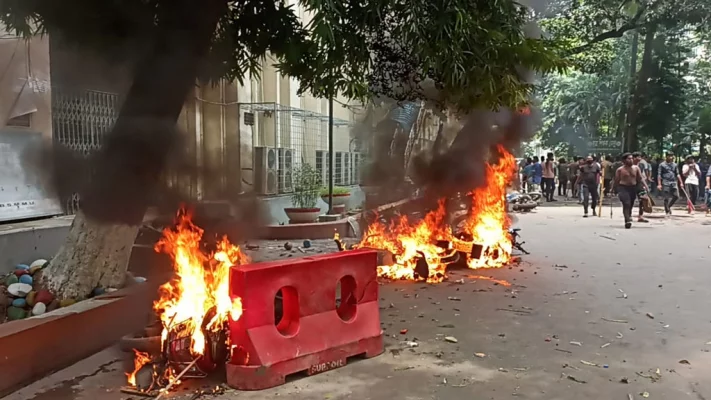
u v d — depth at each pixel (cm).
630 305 660
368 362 468
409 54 562
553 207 2162
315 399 391
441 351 495
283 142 1619
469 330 561
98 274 552
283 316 451
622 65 3353
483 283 786
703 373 442
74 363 459
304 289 441
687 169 1941
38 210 757
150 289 558
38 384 415
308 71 546
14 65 729
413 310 639
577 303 670
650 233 1346
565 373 442
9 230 668
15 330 408
